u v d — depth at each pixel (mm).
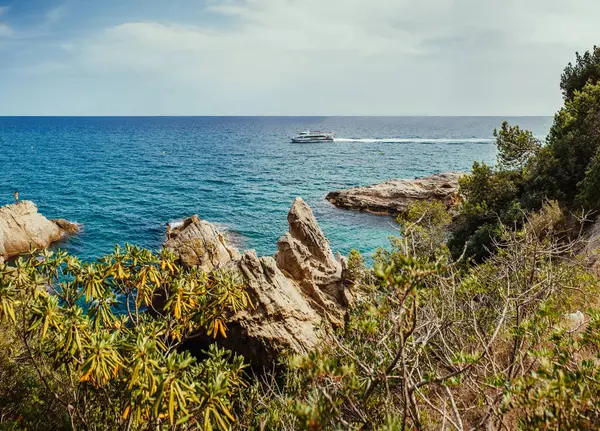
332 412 3926
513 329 5906
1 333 9953
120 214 60656
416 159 129250
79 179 89000
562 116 29875
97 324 8055
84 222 56344
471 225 29312
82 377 6594
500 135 33656
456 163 120000
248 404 9609
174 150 154750
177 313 8914
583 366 4180
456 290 8156
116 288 9594
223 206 66625
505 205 27938
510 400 4031
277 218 59688
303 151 151500
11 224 44031
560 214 20500
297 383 7883
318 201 70000
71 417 7883
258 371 20062
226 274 10055
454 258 25141
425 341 5590
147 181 88438
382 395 6012
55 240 48656
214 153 145125
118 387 7555
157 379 6312
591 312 5125
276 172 101812
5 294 7109
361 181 89938
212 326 9406
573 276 10000
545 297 7676
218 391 6508
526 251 9914
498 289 9203
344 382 4672
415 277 3750
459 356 4836
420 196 62125
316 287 23719
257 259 21484
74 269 8734
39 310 7078
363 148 163125
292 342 19578
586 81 32938
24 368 9695
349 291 23312
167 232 50938
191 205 67000
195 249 30594
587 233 19312
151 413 6832
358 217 60156
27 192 74188
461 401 6285
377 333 6871
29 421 8281
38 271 8531
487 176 30375
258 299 20219
